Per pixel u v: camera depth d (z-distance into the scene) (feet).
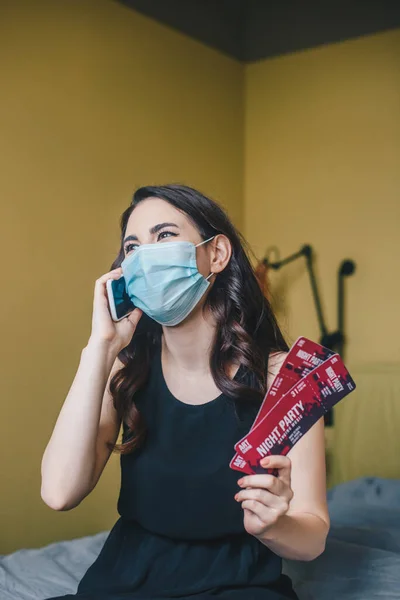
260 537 3.80
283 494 3.47
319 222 11.76
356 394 10.36
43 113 9.36
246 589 4.14
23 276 9.07
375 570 5.99
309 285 11.75
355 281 11.30
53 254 9.43
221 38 12.05
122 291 4.50
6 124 8.93
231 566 4.24
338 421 10.43
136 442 4.39
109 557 4.48
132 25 10.62
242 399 4.30
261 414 3.79
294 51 12.16
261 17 11.83
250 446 3.63
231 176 12.35
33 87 9.25
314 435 4.31
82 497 4.33
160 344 4.72
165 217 4.50
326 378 3.68
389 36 11.14
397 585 5.68
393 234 11.00
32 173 9.21
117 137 10.34
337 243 11.55
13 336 8.94
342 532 7.21
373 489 8.75
